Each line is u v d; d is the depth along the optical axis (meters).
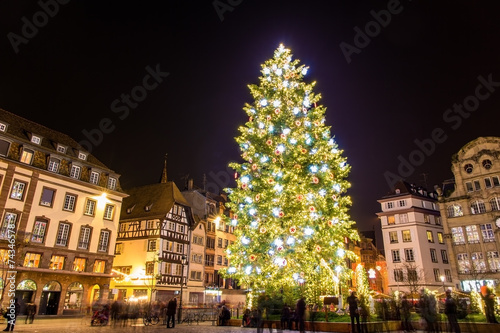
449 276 49.16
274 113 20.73
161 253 41.50
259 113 21.23
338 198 20.38
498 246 38.50
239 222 20.44
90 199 35.47
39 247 30.22
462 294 28.77
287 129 19.09
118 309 21.30
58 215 32.34
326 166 18.86
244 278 19.62
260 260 19.00
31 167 30.81
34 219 30.42
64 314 31.31
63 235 32.47
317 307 18.64
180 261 44.09
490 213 39.91
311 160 19.33
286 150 19.67
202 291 46.50
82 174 35.41
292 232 17.34
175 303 18.98
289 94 21.11
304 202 17.94
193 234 47.72
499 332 13.46
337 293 20.05
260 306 16.91
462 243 41.09
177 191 47.72
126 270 42.38
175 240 44.09
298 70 21.95
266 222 18.70
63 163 34.00
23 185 30.34
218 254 52.56
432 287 46.56
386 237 51.56
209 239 51.22
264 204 18.52
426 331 14.75
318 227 18.33
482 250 39.50
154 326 20.25
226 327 18.86
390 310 16.83
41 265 30.12
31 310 23.03
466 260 40.28
